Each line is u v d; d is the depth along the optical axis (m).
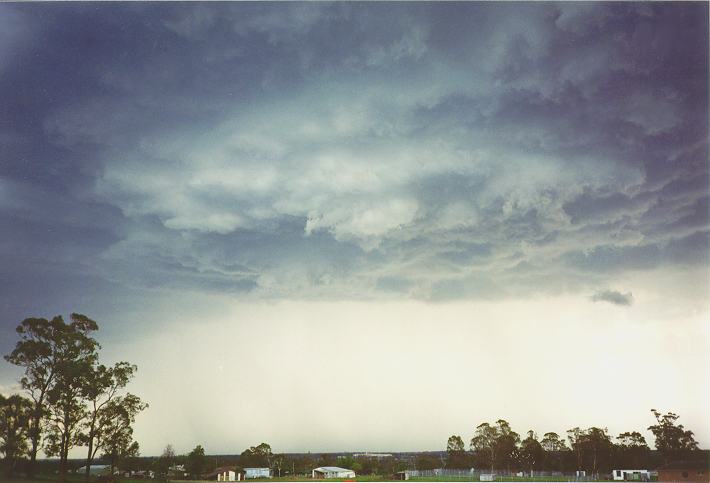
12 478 41.88
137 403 47.59
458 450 60.00
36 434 43.88
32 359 45.72
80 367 45.53
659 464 50.72
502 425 56.75
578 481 51.06
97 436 45.62
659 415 48.28
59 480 43.16
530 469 56.84
